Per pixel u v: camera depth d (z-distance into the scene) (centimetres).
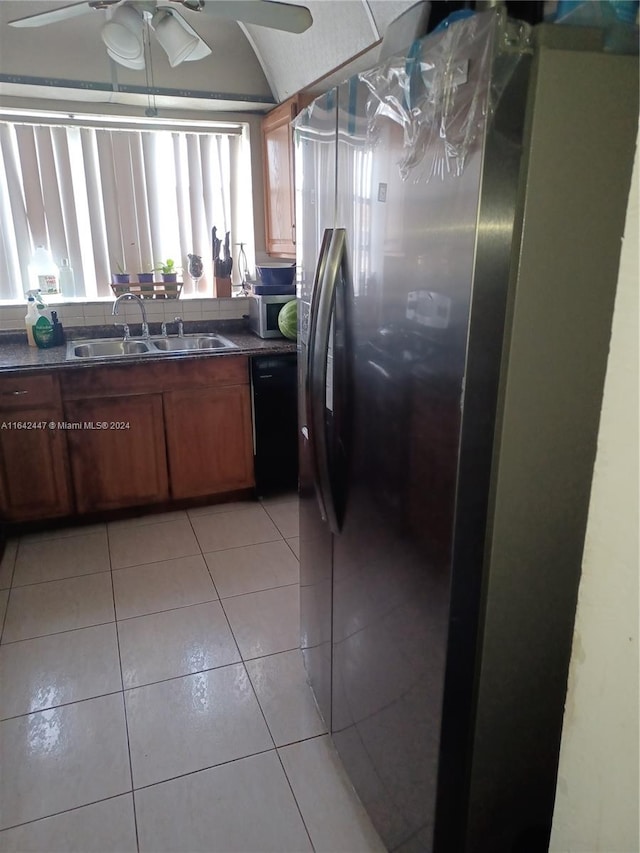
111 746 172
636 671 64
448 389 95
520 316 91
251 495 340
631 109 87
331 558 155
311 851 144
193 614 234
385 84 105
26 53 284
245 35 313
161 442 307
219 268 362
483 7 90
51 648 213
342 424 135
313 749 173
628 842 68
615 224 91
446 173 90
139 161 338
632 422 61
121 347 335
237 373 313
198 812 154
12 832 148
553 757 119
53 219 328
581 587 71
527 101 83
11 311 322
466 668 107
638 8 86
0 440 278
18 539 292
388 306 110
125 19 208
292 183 313
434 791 114
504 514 100
